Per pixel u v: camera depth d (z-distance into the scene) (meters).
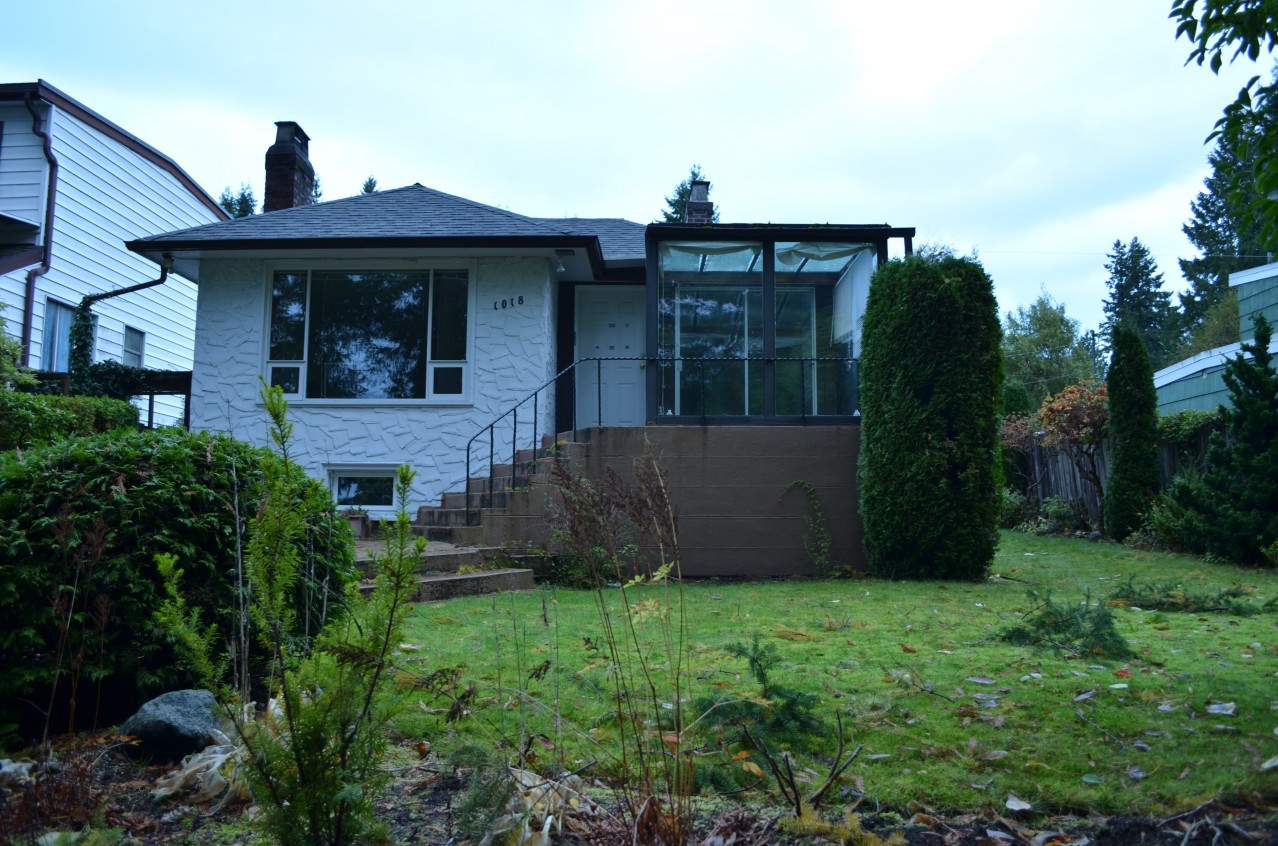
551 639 4.90
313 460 11.25
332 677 2.25
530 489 9.04
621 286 12.99
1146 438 12.76
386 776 2.39
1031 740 3.29
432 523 9.95
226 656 2.85
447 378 11.36
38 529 3.45
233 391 11.35
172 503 3.77
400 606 2.36
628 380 12.82
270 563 2.40
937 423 8.56
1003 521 16.27
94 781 2.84
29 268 13.13
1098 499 13.67
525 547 8.80
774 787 2.90
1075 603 5.71
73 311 14.06
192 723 3.11
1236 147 4.80
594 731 3.38
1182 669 4.39
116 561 3.53
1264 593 7.62
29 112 13.53
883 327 8.91
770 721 3.30
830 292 10.86
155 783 2.90
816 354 10.78
